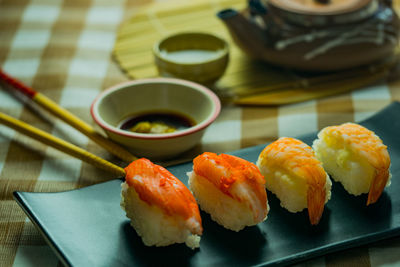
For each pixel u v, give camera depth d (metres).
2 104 0.67
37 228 0.51
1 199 0.56
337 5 0.68
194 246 0.49
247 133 0.62
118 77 0.71
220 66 0.67
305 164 0.52
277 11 0.69
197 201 0.53
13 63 0.73
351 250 0.50
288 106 0.66
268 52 0.69
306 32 0.67
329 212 0.52
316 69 0.69
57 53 0.75
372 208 0.52
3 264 0.50
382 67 0.71
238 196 0.50
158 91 0.62
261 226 0.51
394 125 0.60
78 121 0.61
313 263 0.49
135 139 0.56
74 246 0.49
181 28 0.79
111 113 0.60
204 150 0.61
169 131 0.59
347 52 0.68
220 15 0.69
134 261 0.49
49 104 0.63
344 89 0.68
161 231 0.49
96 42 0.77
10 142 0.62
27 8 0.83
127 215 0.51
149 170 0.50
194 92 0.61
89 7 0.85
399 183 0.54
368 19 0.68
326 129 0.56
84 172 0.58
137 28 0.79
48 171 0.59
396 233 0.51
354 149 0.53
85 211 0.52
